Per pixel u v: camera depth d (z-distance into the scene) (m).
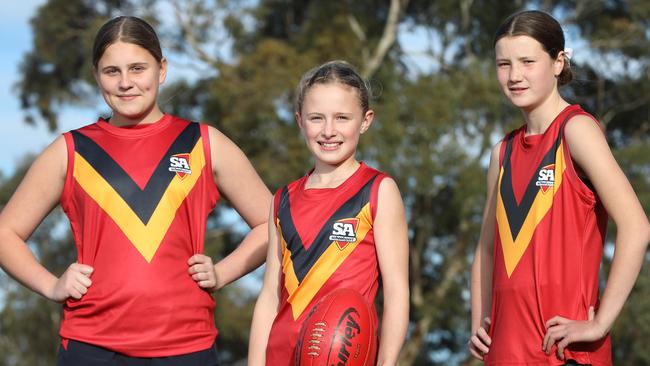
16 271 4.75
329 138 4.53
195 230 4.77
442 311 23.06
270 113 20.42
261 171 20.31
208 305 4.76
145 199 4.68
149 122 4.84
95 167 4.72
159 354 4.55
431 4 24.05
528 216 4.47
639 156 21.80
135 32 4.72
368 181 4.54
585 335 4.22
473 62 22.05
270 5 24.62
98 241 4.64
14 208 4.80
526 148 4.59
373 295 4.47
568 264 4.36
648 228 4.33
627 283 4.29
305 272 4.48
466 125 21.34
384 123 20.20
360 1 23.52
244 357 24.66
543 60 4.50
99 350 4.55
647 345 20.45
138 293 4.56
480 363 23.02
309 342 4.12
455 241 23.75
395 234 4.49
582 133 4.38
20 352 25.94
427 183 20.33
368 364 4.18
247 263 5.02
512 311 4.43
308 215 4.54
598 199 4.43
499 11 24.19
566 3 24.59
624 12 24.70
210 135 4.91
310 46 22.42
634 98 24.34
